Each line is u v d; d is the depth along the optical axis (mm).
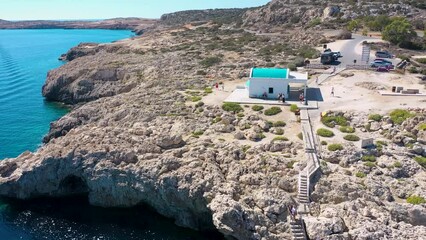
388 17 135750
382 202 38375
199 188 41562
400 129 50375
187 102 65375
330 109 57438
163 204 45344
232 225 37656
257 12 193500
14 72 134000
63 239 41719
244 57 99875
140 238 42062
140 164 46031
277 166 43031
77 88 95188
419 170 42781
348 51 99062
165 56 110188
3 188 49594
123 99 73125
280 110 58188
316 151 46062
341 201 39062
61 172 48469
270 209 38281
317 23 149250
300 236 35906
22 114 87312
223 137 51469
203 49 118062
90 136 52875
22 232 42969
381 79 71875
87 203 48906
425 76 72375
